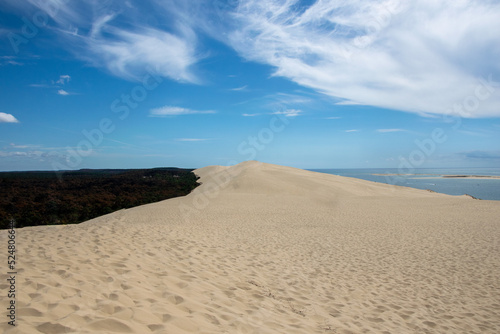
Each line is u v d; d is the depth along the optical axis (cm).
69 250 599
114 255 600
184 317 368
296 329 414
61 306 340
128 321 331
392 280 750
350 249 1076
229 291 524
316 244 1147
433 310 582
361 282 722
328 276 748
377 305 589
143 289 442
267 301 515
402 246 1129
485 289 697
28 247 613
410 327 504
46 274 442
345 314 525
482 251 1044
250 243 1070
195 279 544
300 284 657
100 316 331
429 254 1012
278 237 1257
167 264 609
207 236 1070
